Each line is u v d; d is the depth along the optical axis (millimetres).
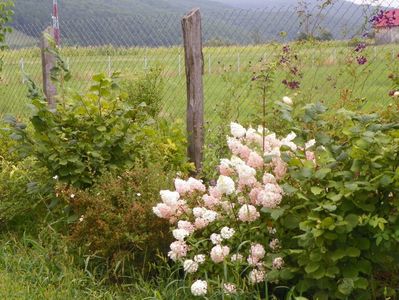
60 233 3883
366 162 2656
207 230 3166
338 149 2791
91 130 4035
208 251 3125
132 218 3355
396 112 3207
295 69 4805
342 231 2586
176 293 3041
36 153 4051
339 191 2672
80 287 3326
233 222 3135
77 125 4086
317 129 3219
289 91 5055
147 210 3373
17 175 4336
